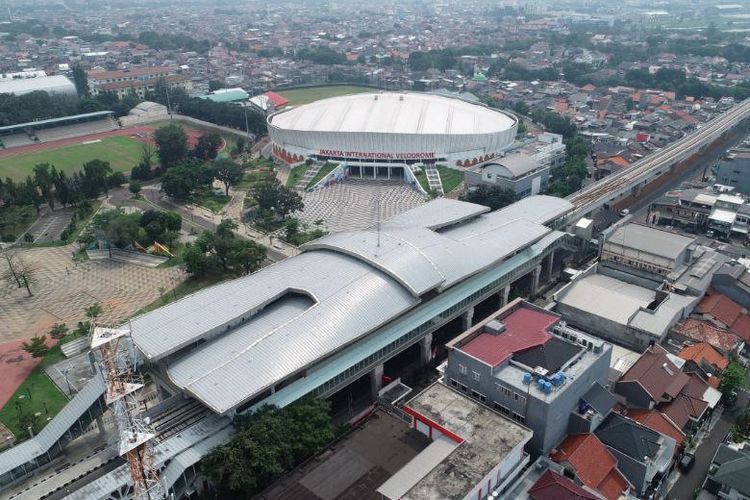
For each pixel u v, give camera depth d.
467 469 79.44
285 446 85.12
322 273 115.88
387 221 150.88
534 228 146.75
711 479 86.56
